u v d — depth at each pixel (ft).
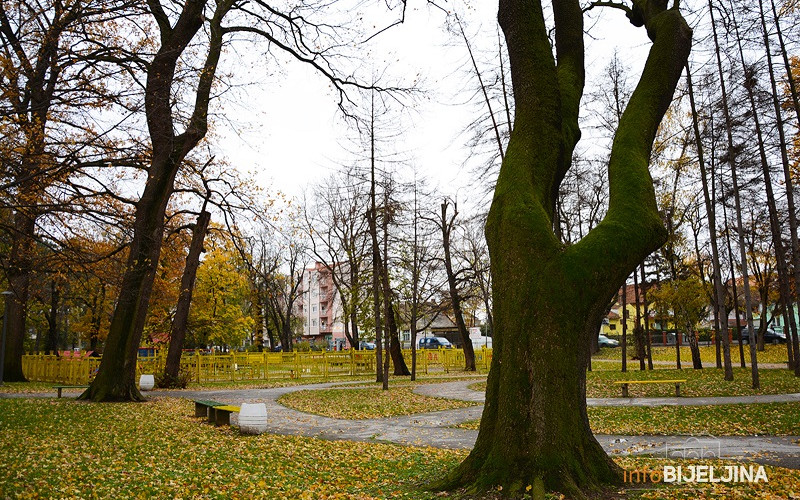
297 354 108.78
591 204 105.29
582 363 22.16
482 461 21.99
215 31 56.03
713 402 51.37
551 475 20.13
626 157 25.13
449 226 123.85
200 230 81.97
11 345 83.71
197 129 55.06
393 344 112.88
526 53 26.27
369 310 113.29
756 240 99.81
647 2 30.73
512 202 23.80
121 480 23.95
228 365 102.63
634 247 22.74
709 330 161.17
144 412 48.16
